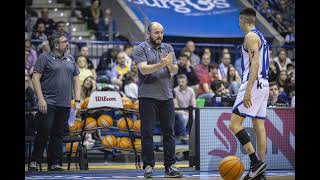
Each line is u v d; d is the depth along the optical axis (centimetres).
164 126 881
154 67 839
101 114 1125
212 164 1004
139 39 1812
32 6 1859
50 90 955
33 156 966
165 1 1967
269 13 2020
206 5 1988
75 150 1073
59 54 970
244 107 757
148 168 864
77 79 1011
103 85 1386
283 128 1059
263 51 770
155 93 872
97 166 1127
